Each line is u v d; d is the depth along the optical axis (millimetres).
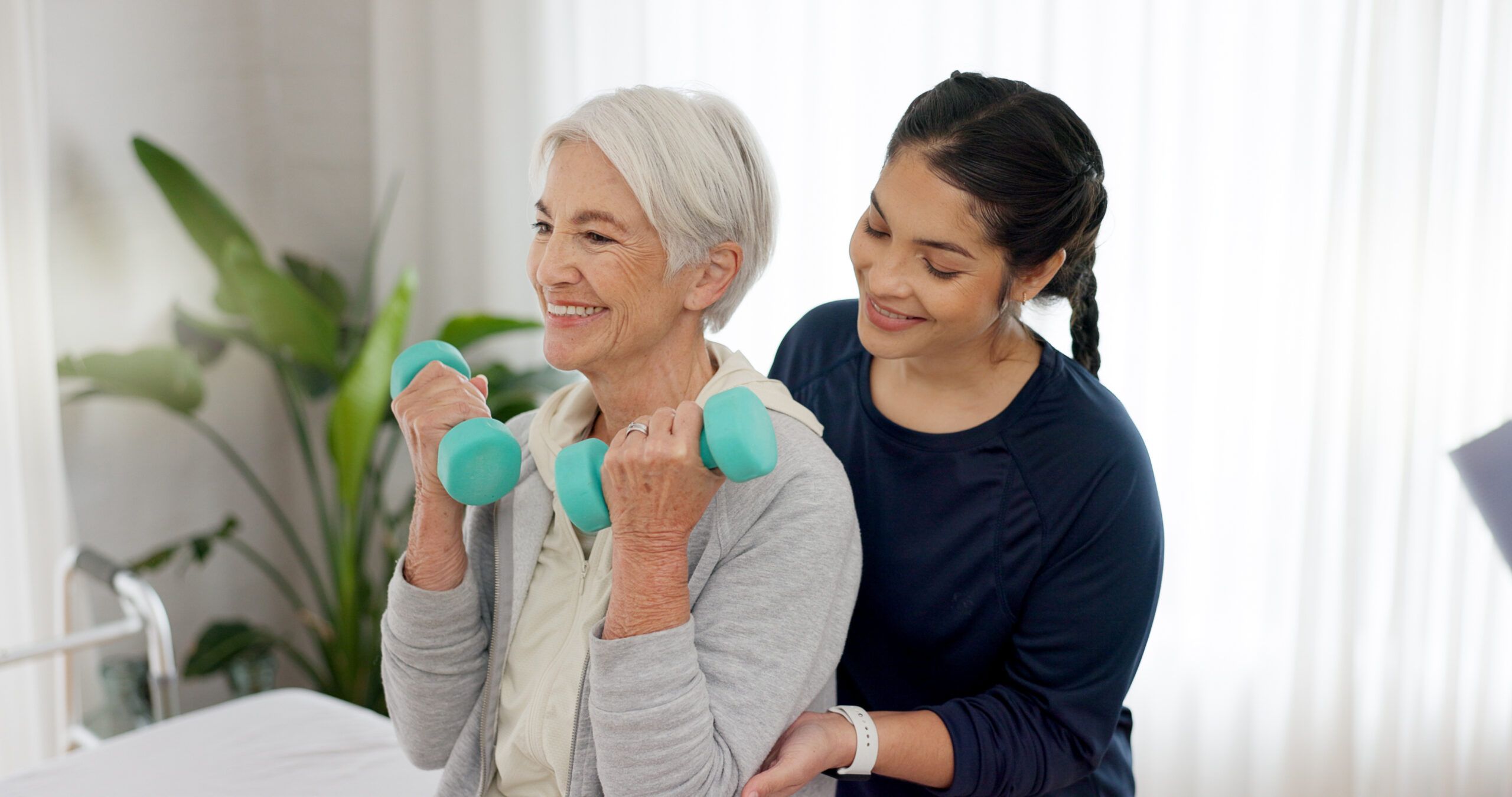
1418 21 1793
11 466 2139
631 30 2426
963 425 1083
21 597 2176
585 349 870
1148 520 1036
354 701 2590
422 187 2709
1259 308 1950
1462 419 1866
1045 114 934
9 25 2051
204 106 2654
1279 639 2023
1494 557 1900
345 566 2506
